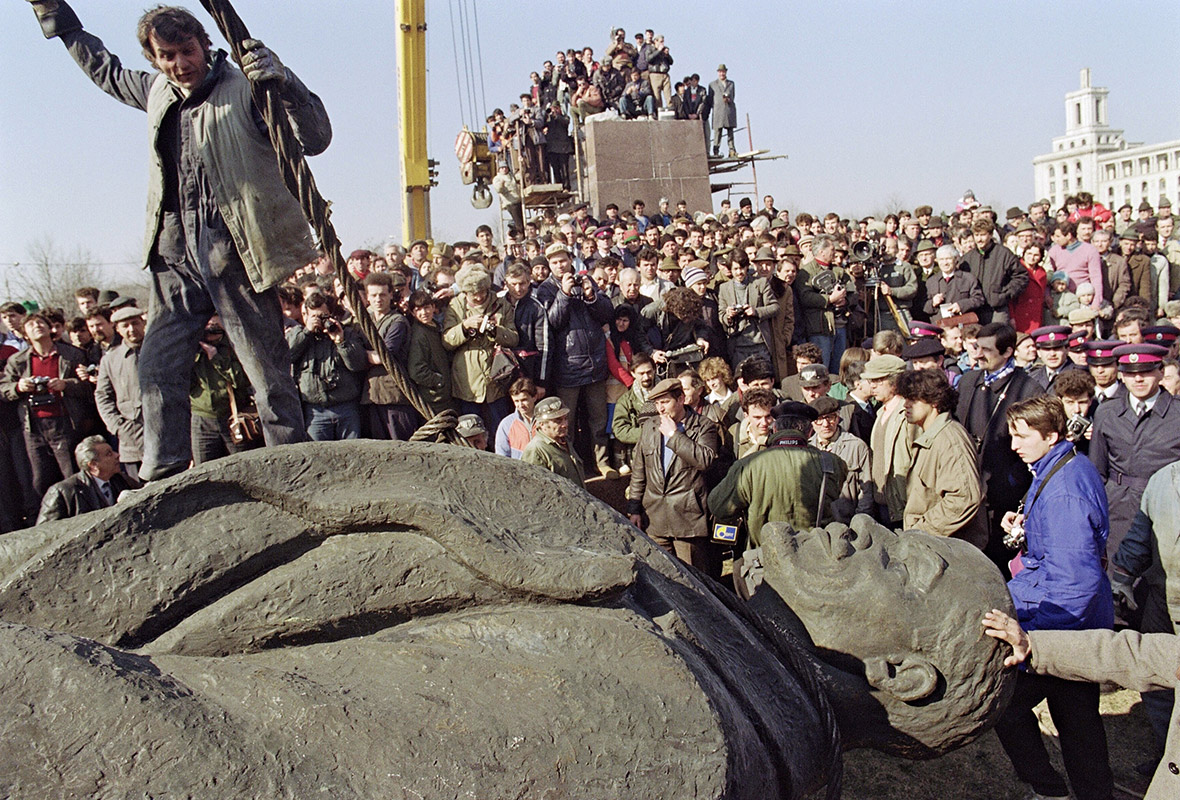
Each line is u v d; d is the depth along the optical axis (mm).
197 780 1771
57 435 7730
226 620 2221
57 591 2176
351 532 2328
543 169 18234
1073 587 3861
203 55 3035
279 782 1809
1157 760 4250
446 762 1871
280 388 3377
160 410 3268
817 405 5859
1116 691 5133
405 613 2277
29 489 7871
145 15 2936
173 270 3271
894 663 2775
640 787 1906
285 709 1922
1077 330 6738
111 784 1744
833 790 2711
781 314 8812
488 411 6992
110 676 1856
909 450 5391
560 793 1870
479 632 2168
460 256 10164
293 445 2398
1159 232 14414
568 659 2074
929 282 9484
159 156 3133
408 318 6770
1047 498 4027
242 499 2326
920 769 4398
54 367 7844
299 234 3164
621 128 17922
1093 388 5762
